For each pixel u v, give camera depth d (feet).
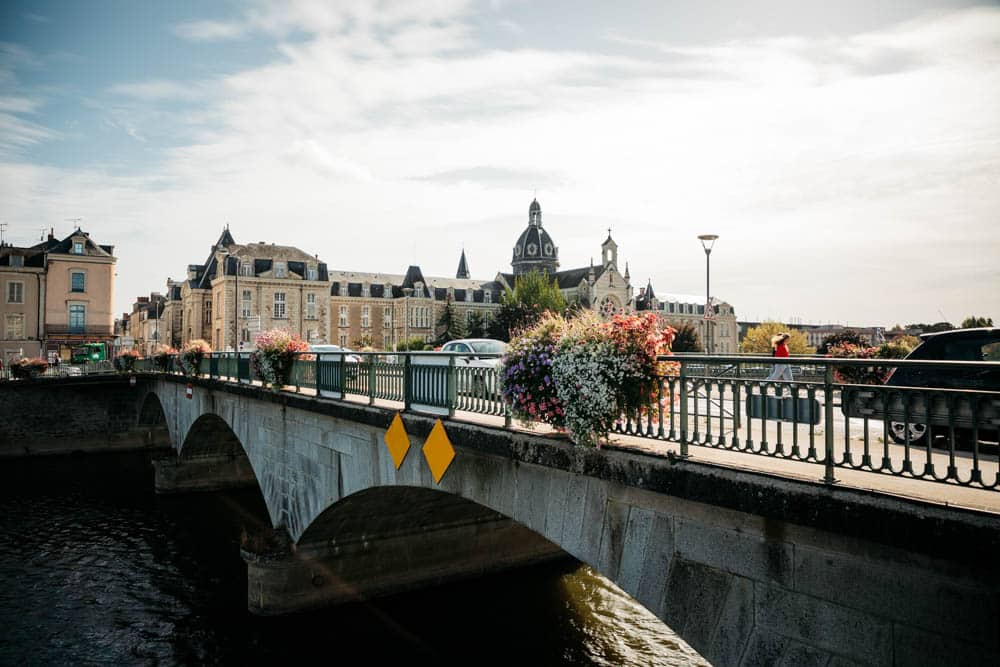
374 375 35.50
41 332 187.11
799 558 14.51
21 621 49.52
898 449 20.93
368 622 46.80
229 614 50.14
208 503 88.74
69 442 128.26
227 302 246.68
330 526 46.37
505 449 22.66
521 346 21.11
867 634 13.32
